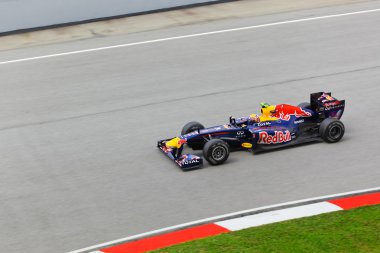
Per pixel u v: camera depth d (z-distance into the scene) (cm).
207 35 7431
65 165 4731
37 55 7075
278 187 4253
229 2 8606
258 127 4725
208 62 6662
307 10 8188
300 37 7225
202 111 5522
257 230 3728
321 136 4822
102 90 6116
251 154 4719
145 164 4672
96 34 7619
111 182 4441
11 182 4522
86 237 3788
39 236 3828
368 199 4038
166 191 4272
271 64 6519
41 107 5822
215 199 4134
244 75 6275
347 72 6209
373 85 5875
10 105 5897
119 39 7431
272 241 3591
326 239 3584
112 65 6712
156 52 7000
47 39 7531
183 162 4484
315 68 6350
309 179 4341
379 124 5134
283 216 3878
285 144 4747
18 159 4869
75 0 7881
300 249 3494
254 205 4038
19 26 7719
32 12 7731
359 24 7538
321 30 7412
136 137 5122
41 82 6384
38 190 4388
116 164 4700
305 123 4844
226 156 4569
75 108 5759
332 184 4262
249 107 5544
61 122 5491
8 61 6950
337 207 3953
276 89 5897
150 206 4097
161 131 5197
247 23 7775
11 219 4038
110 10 8062
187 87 6062
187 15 8156
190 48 7062
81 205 4162
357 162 4547
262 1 8638
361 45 6900
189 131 4859
